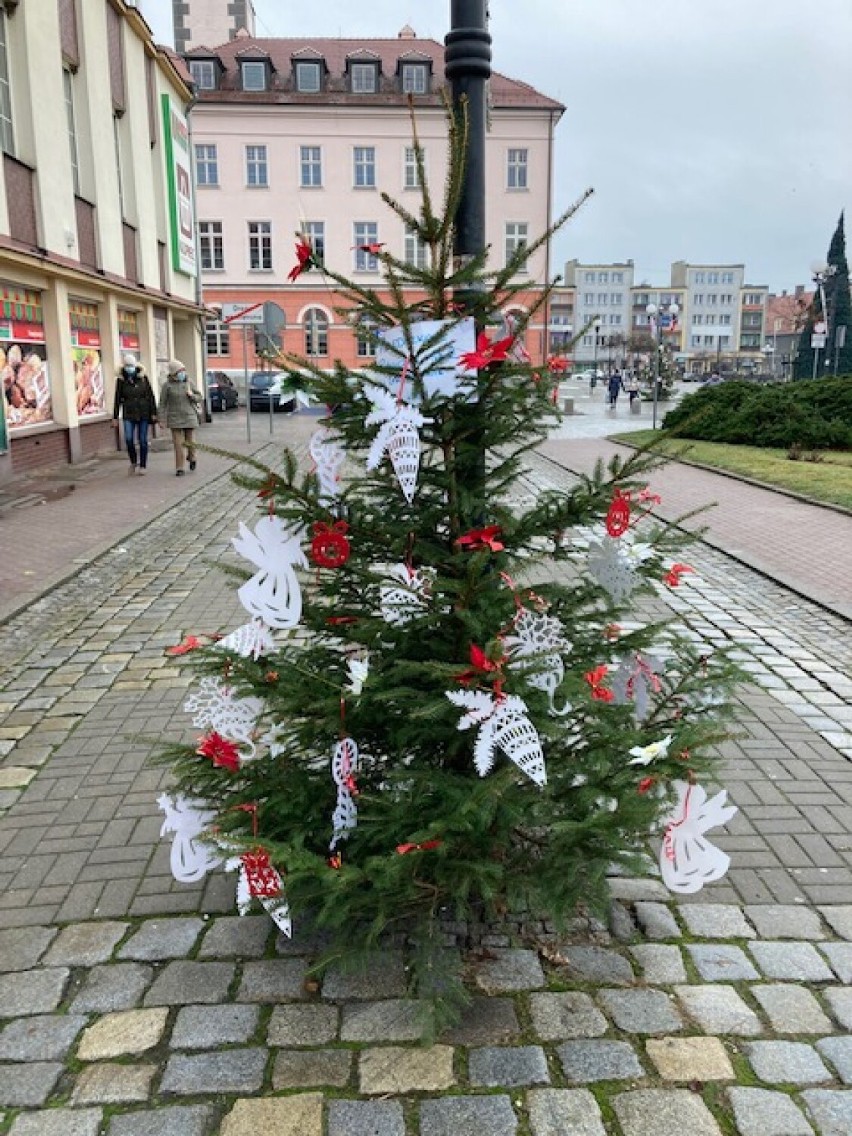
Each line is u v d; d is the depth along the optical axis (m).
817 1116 2.40
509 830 2.88
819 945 3.12
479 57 2.90
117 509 11.91
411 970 2.94
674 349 124.19
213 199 48.34
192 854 3.12
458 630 2.76
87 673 5.94
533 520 2.87
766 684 5.77
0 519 11.12
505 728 2.49
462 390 2.68
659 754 2.76
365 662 2.81
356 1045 2.64
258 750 3.22
